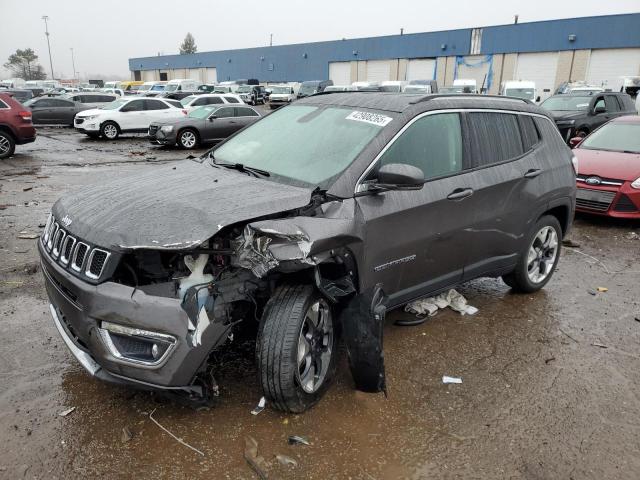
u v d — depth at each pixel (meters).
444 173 3.82
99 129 20.38
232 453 2.79
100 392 3.27
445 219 3.76
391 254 3.45
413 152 3.65
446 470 2.73
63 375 3.45
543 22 40.31
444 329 4.29
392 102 3.86
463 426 3.08
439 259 3.86
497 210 4.20
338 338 3.30
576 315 4.66
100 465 2.68
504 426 3.10
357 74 52.53
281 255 2.74
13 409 3.08
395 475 2.68
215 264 2.87
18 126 14.58
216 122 18.27
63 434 2.89
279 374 2.86
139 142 20.23
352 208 3.18
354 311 3.09
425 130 3.76
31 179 11.34
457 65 45.22
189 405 2.93
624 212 7.72
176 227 2.72
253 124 4.52
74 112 24.69
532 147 4.67
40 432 2.90
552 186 4.73
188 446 2.83
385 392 3.21
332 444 2.88
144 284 2.86
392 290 3.62
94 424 2.98
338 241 2.98
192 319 2.66
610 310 4.80
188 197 3.07
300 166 3.55
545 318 4.57
